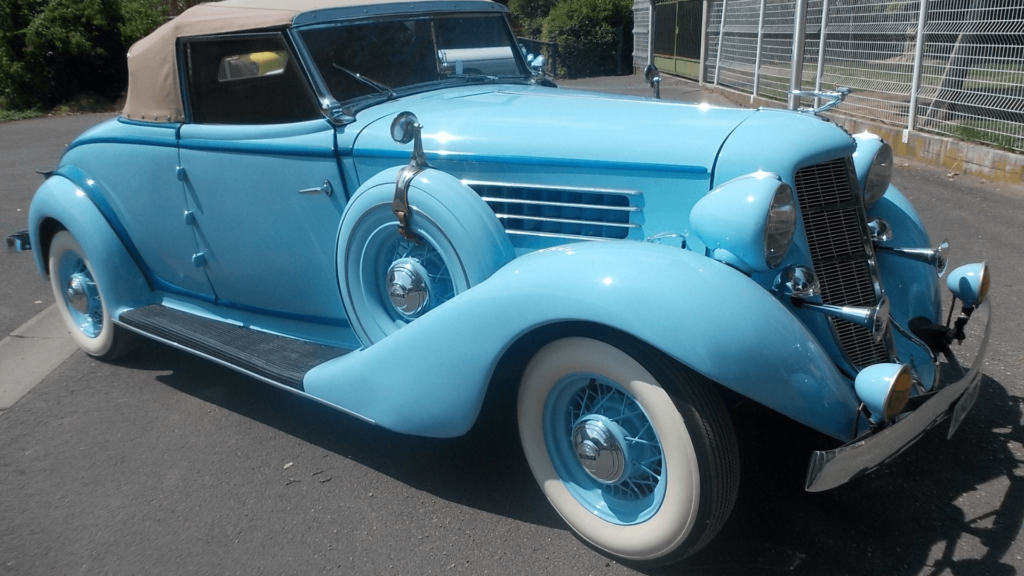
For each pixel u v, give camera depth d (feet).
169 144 12.66
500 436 11.46
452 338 8.82
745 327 7.52
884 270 10.64
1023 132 23.57
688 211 9.19
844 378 8.93
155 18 71.61
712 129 9.32
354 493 10.36
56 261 15.07
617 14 68.44
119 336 14.53
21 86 66.13
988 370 12.40
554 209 10.04
